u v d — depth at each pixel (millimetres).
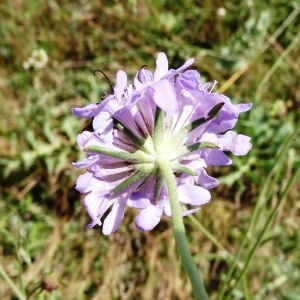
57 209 157
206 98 71
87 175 69
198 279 65
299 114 161
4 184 159
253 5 169
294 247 148
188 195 73
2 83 169
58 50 173
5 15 177
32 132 158
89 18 175
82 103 167
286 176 151
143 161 71
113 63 171
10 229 155
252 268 144
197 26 171
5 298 149
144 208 71
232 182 151
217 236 151
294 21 168
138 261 151
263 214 150
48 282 112
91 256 153
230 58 166
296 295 143
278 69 164
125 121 71
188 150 72
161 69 70
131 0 174
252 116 155
